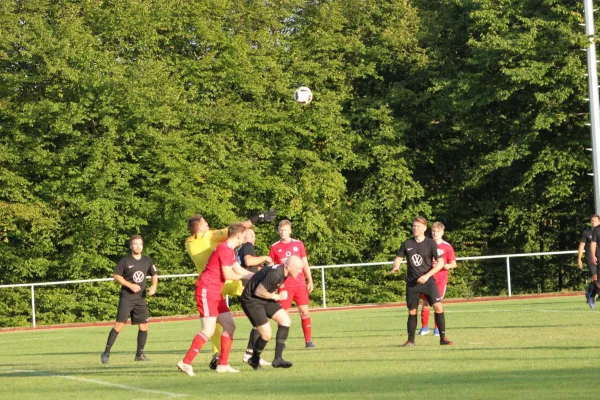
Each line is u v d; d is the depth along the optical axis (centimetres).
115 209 6512
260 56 7094
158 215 6550
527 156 7169
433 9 8169
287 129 7131
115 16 6694
